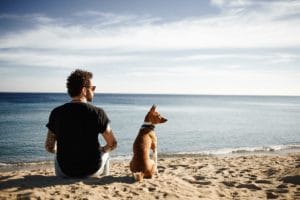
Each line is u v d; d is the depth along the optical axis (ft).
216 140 68.85
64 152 14.06
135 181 15.96
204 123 111.96
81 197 12.87
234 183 19.85
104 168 15.62
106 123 13.93
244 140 69.51
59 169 14.51
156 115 16.78
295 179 20.22
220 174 24.20
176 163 32.19
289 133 83.56
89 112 13.56
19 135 73.41
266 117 149.69
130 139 68.03
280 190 17.94
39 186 13.94
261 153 50.52
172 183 16.57
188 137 73.56
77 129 13.65
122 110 189.26
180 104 340.39
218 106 297.94
